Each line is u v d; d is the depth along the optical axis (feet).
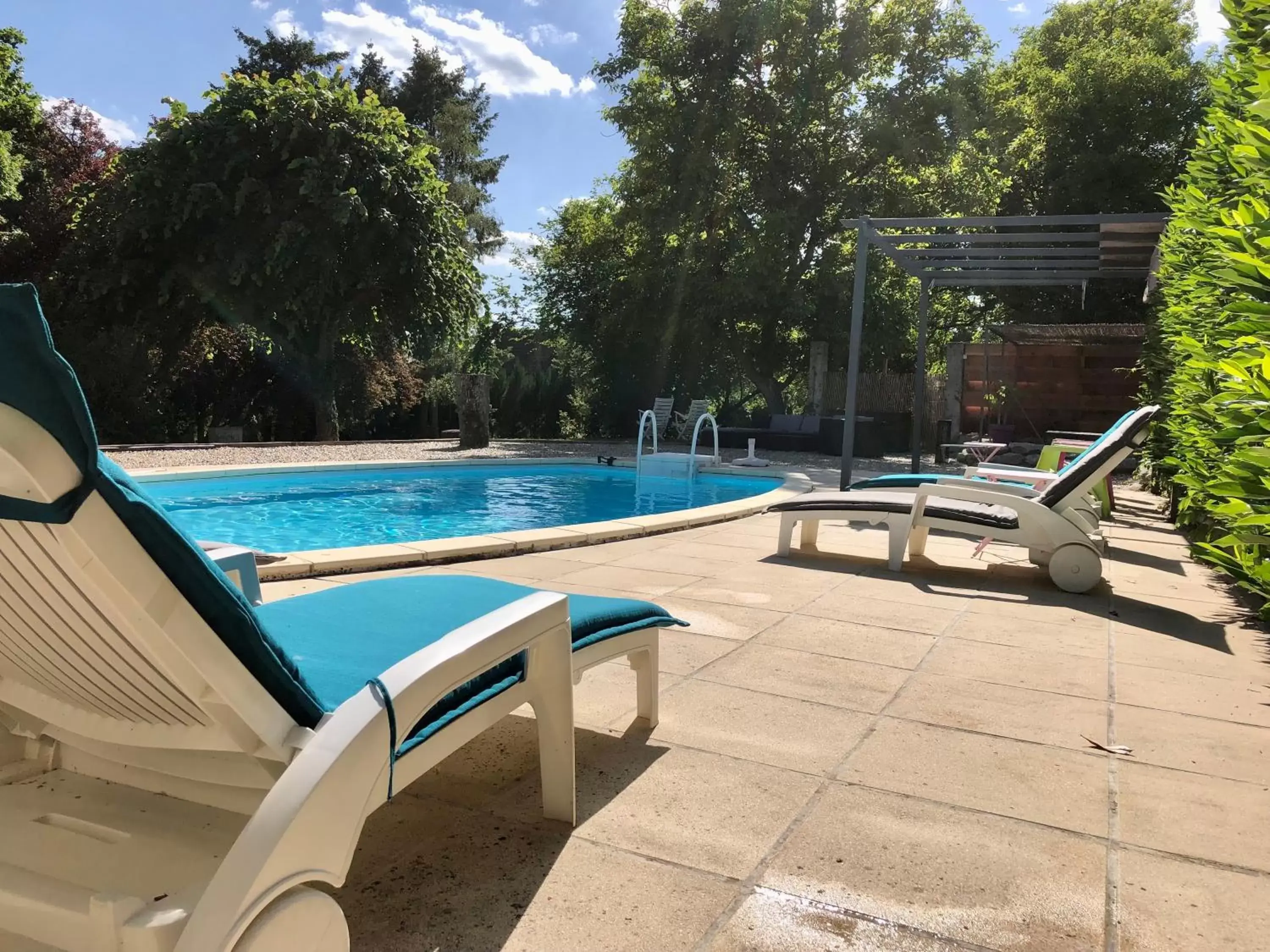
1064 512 16.03
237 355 65.98
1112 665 10.87
